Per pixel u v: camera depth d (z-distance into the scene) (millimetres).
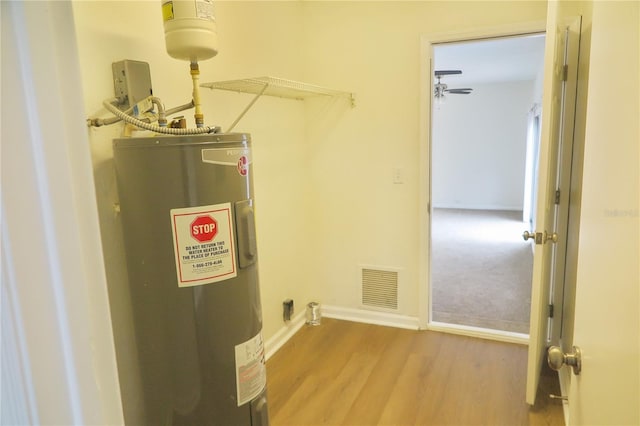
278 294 2873
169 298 1371
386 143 2959
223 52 2225
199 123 1599
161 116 1565
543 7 2445
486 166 8523
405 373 2502
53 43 390
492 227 6934
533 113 6590
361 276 3205
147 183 1313
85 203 423
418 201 2936
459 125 8562
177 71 1910
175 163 1301
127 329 1646
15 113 375
